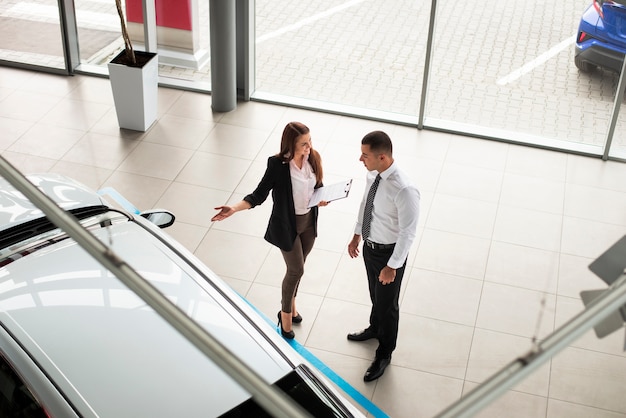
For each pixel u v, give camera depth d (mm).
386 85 7242
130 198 6070
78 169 6402
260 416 2721
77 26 7727
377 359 4586
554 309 5145
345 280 5293
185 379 2814
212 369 2867
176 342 2951
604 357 4750
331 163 6625
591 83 6727
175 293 3305
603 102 6758
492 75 6941
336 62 7281
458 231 5840
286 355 3141
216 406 2740
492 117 7121
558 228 5949
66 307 3043
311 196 4305
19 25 7727
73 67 7871
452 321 5012
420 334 4895
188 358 2891
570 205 6238
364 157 3949
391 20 6906
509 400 4449
